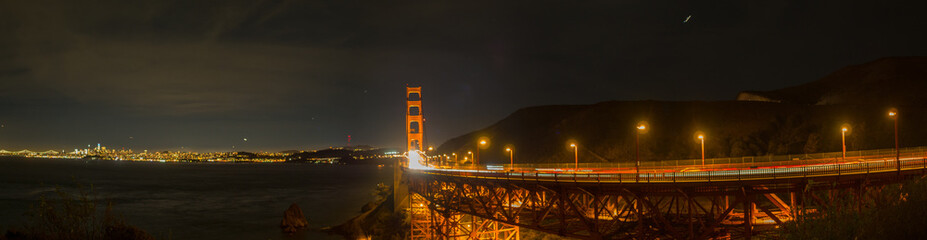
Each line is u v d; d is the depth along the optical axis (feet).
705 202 158.40
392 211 276.41
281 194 513.45
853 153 260.42
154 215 346.54
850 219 66.33
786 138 436.76
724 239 115.03
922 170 115.55
